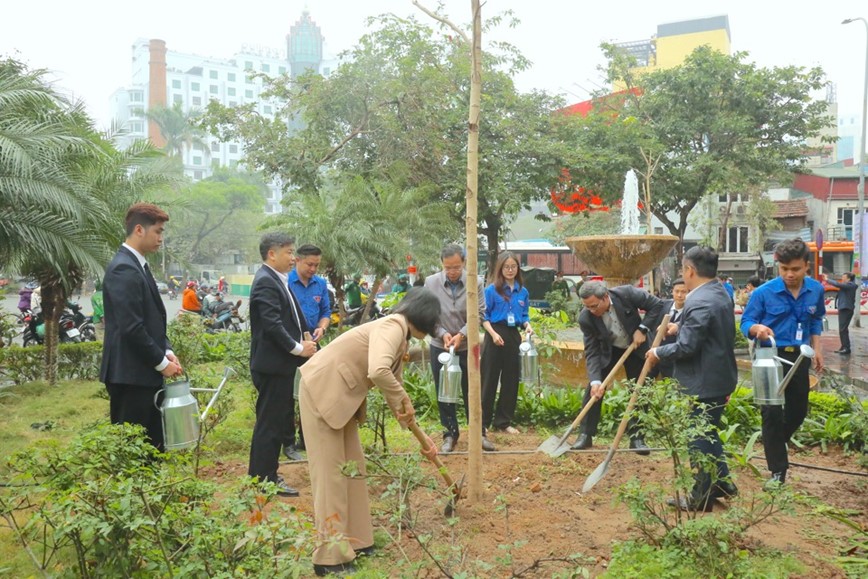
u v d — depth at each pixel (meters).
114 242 9.41
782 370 4.90
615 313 5.75
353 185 12.41
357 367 3.81
